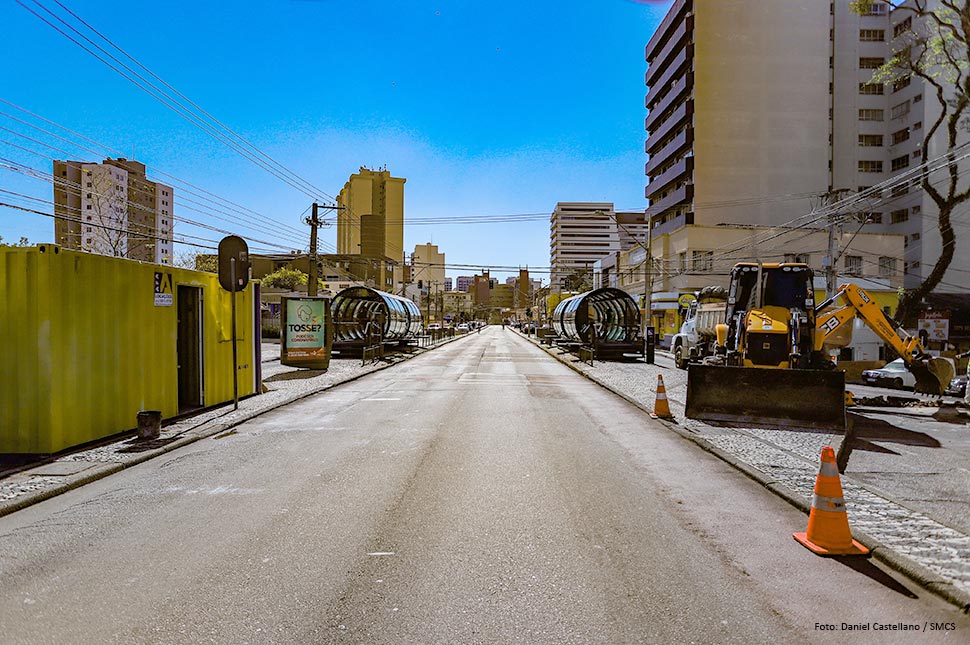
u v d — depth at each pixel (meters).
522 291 166.50
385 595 4.18
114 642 3.60
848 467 8.41
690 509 6.25
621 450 9.18
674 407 13.84
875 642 3.62
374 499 6.47
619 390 17.41
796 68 64.38
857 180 67.69
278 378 20.39
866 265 50.31
